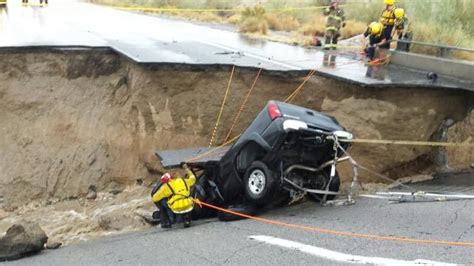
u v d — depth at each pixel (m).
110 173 13.47
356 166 9.96
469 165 13.11
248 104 13.69
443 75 13.38
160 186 10.00
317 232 8.41
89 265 7.64
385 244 7.55
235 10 25.94
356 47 17.89
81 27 19.22
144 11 28.81
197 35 19.58
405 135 12.68
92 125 13.69
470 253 6.99
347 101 12.94
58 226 11.45
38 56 13.61
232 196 10.48
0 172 12.88
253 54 15.73
